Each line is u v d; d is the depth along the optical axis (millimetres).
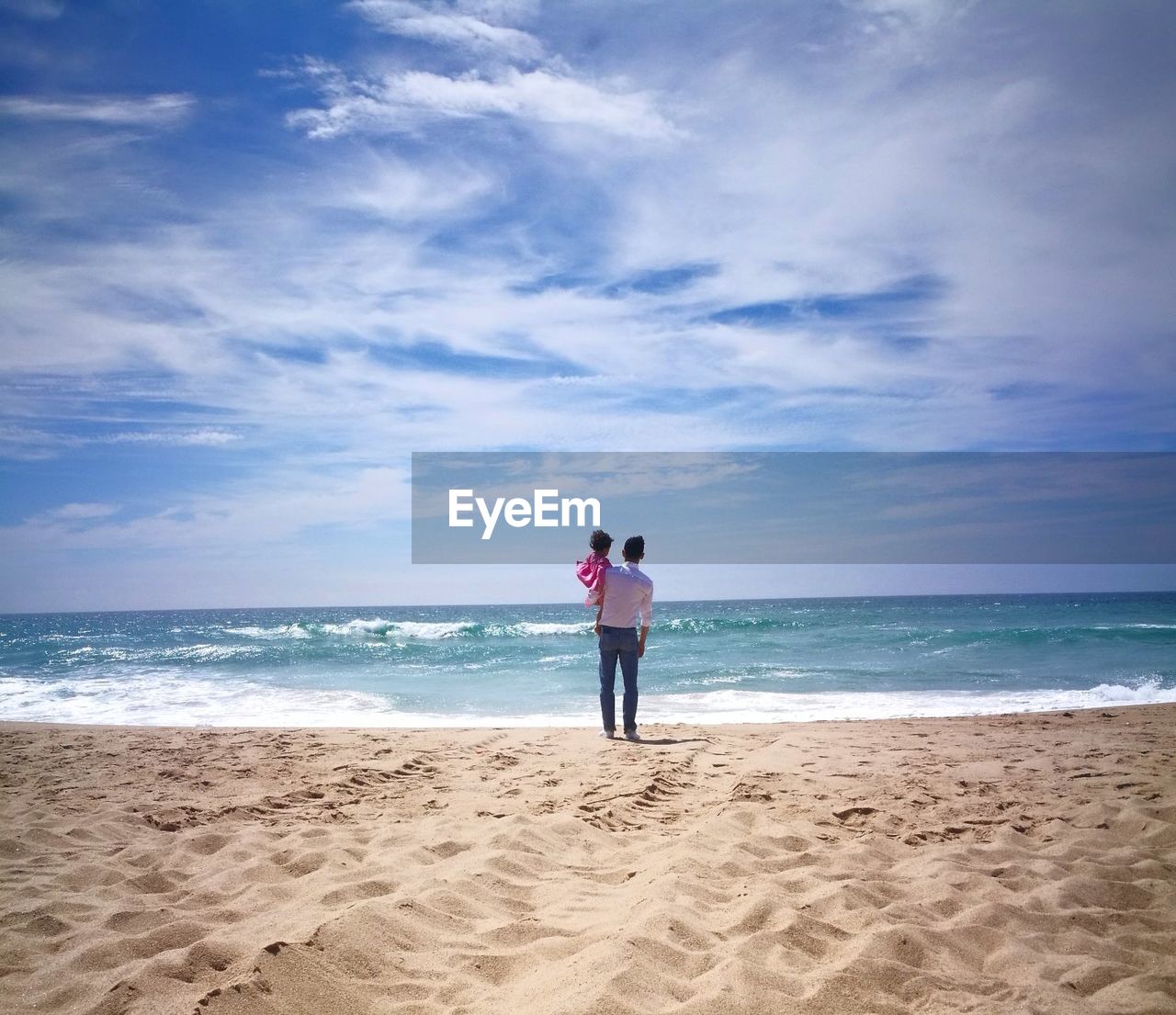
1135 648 20062
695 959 2590
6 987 2490
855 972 2520
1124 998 2436
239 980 2340
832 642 23250
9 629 58594
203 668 19594
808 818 4582
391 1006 2352
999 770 5766
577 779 5703
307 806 5020
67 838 4270
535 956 2691
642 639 7816
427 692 13773
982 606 68312
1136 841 4020
